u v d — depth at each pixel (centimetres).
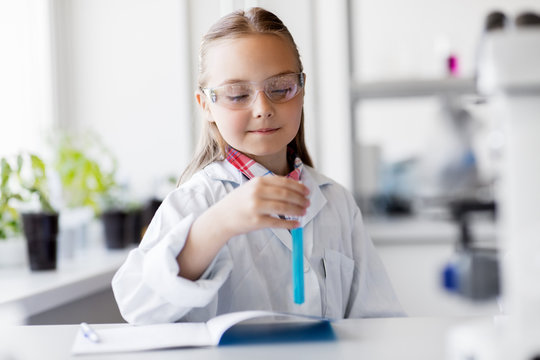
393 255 290
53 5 243
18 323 130
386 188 293
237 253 111
